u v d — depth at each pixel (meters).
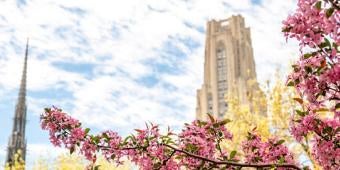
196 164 6.69
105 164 13.81
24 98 130.62
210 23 145.50
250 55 141.25
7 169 28.14
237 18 142.88
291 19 4.75
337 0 4.57
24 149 120.81
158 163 6.66
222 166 6.93
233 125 17.41
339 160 5.38
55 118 6.86
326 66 4.79
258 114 17.84
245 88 118.25
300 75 5.02
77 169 21.23
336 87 4.82
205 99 133.38
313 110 5.28
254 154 6.92
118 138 6.87
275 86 16.42
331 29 4.58
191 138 6.80
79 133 6.79
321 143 5.49
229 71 132.88
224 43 138.75
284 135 14.99
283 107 15.58
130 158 6.78
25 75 135.62
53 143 6.86
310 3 4.67
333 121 5.51
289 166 6.29
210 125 6.86
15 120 124.88
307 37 4.70
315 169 7.82
